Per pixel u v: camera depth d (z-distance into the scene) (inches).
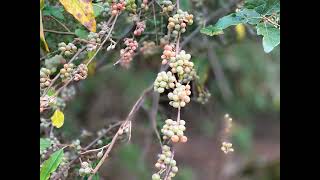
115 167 40.5
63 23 27.2
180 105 20.0
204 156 59.4
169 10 24.0
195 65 29.3
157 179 19.8
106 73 47.6
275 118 66.8
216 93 39.8
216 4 33.9
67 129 32.4
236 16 22.8
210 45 33.4
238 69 53.9
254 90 57.4
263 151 64.1
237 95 56.9
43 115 27.2
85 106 47.1
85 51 24.2
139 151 42.0
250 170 55.7
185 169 57.4
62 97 28.6
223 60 50.6
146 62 34.2
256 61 53.6
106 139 27.5
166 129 19.7
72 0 21.4
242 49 52.1
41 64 26.5
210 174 57.6
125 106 48.1
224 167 57.8
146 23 26.8
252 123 65.9
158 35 28.2
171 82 20.5
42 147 23.4
